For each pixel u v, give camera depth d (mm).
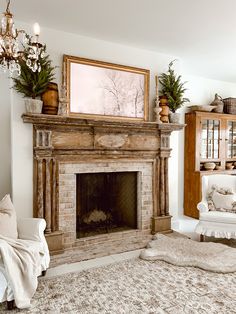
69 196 3215
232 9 2594
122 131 3459
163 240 3381
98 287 2291
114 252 3117
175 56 3951
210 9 2596
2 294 1938
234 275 2506
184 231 3996
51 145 3021
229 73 4898
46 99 2938
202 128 4793
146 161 3730
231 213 3408
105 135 3355
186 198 4906
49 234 2998
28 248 2189
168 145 3816
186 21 2859
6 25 1736
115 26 2998
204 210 3486
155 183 3814
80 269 2656
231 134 5203
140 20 2844
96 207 3746
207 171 4707
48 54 3049
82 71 3234
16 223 2439
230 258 2801
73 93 3182
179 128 3824
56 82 3117
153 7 2568
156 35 3229
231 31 3100
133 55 3615
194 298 2115
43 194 3008
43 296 2148
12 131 2887
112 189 3838
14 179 2908
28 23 2922
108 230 3705
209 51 3762
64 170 3166
